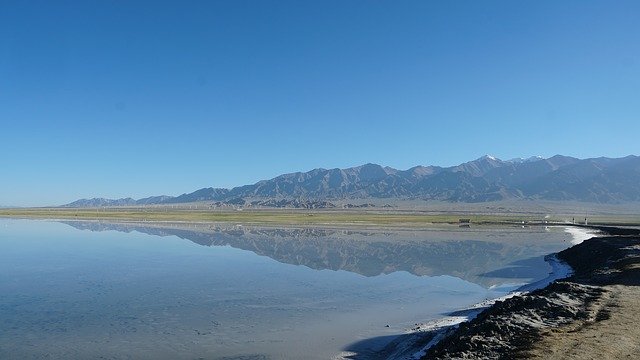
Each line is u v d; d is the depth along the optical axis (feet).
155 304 81.82
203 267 125.80
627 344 44.24
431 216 502.38
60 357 54.75
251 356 55.77
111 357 54.95
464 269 133.08
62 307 78.79
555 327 51.85
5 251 157.07
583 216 632.79
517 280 114.32
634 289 71.41
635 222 419.54
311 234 252.01
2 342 59.93
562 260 155.12
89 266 124.67
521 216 572.10
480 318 63.26
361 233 261.85
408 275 119.65
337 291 95.96
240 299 86.84
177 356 55.62
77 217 419.54
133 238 212.02
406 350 56.44
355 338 63.05
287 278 110.52
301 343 60.80
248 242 202.90
